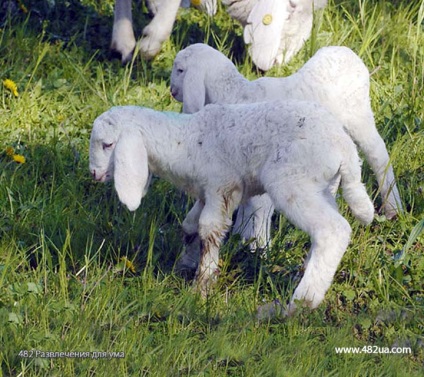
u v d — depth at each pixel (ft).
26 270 39.96
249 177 37.29
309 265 35.88
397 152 45.73
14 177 44.86
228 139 37.17
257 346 35.73
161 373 33.65
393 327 37.83
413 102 52.08
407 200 46.01
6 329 35.12
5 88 51.44
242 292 38.78
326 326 37.22
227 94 41.78
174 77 42.65
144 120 37.50
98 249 40.45
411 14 62.59
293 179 35.91
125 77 52.44
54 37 57.06
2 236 41.45
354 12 62.39
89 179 45.57
